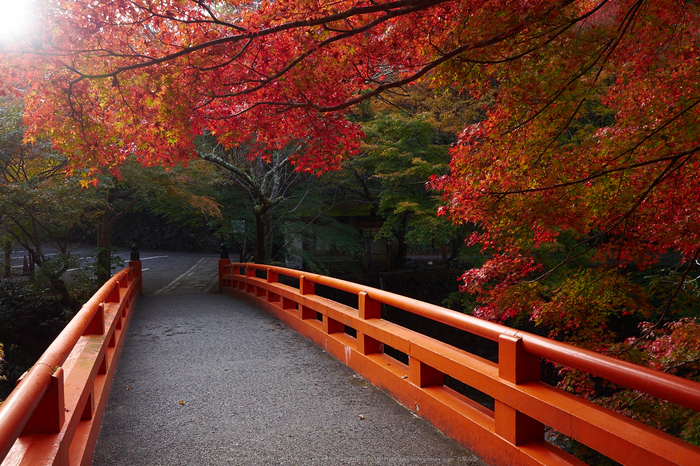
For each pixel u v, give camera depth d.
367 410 3.51
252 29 3.69
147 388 4.11
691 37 3.74
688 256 4.18
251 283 9.71
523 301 4.65
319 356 5.14
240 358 5.09
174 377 4.43
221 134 5.22
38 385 1.84
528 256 4.74
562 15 3.19
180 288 15.67
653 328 4.39
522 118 3.96
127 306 7.41
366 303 4.37
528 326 14.86
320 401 3.72
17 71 3.77
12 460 1.86
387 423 3.25
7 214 10.89
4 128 9.51
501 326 2.64
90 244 37.16
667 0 3.38
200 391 4.01
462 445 2.87
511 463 2.44
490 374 2.64
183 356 5.23
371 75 4.54
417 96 11.91
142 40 4.07
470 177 4.25
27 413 1.58
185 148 4.80
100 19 3.57
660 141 3.71
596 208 4.11
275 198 14.95
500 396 2.51
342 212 22.88
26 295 12.49
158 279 18.08
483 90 3.96
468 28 3.35
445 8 3.48
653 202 4.04
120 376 4.48
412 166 13.34
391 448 2.87
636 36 3.68
